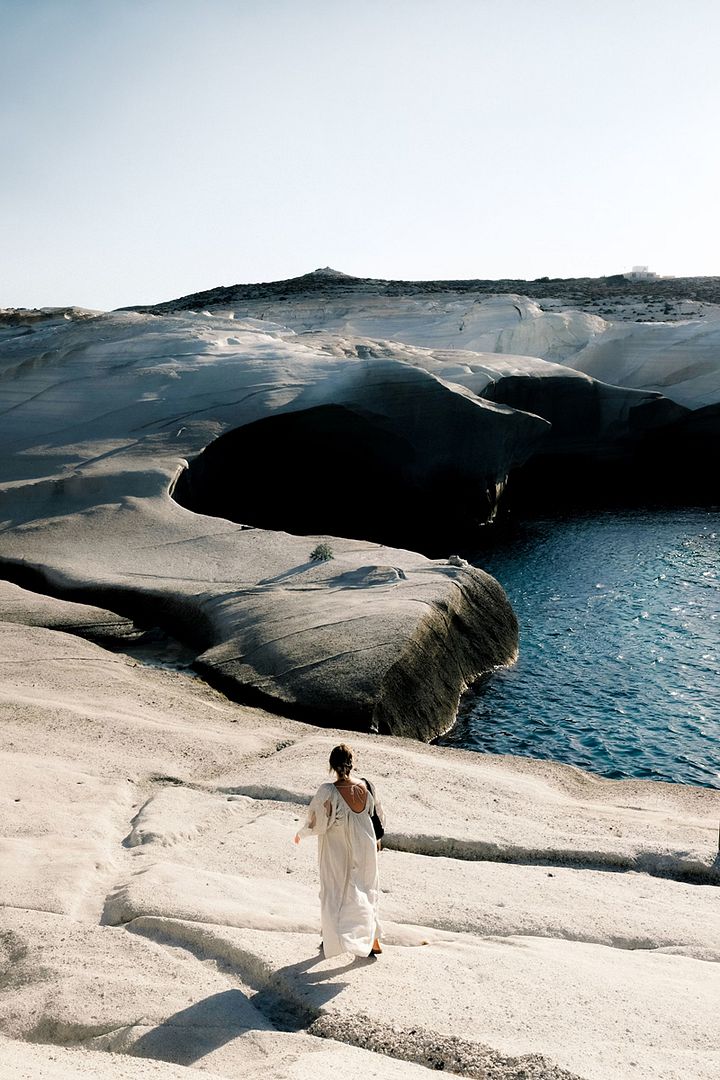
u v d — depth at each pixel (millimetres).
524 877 9625
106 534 31672
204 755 14086
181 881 8703
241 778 12828
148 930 7750
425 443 43969
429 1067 5562
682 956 7832
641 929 8320
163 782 12836
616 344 66125
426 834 10734
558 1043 5891
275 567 27250
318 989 6586
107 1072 5102
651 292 117000
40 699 16391
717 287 121438
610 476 57125
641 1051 5730
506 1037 5980
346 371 45094
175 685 19312
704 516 44031
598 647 25375
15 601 25453
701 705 21078
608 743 19141
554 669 23688
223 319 59625
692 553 36344
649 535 40062
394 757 14070
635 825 11727
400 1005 6371
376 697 18422
